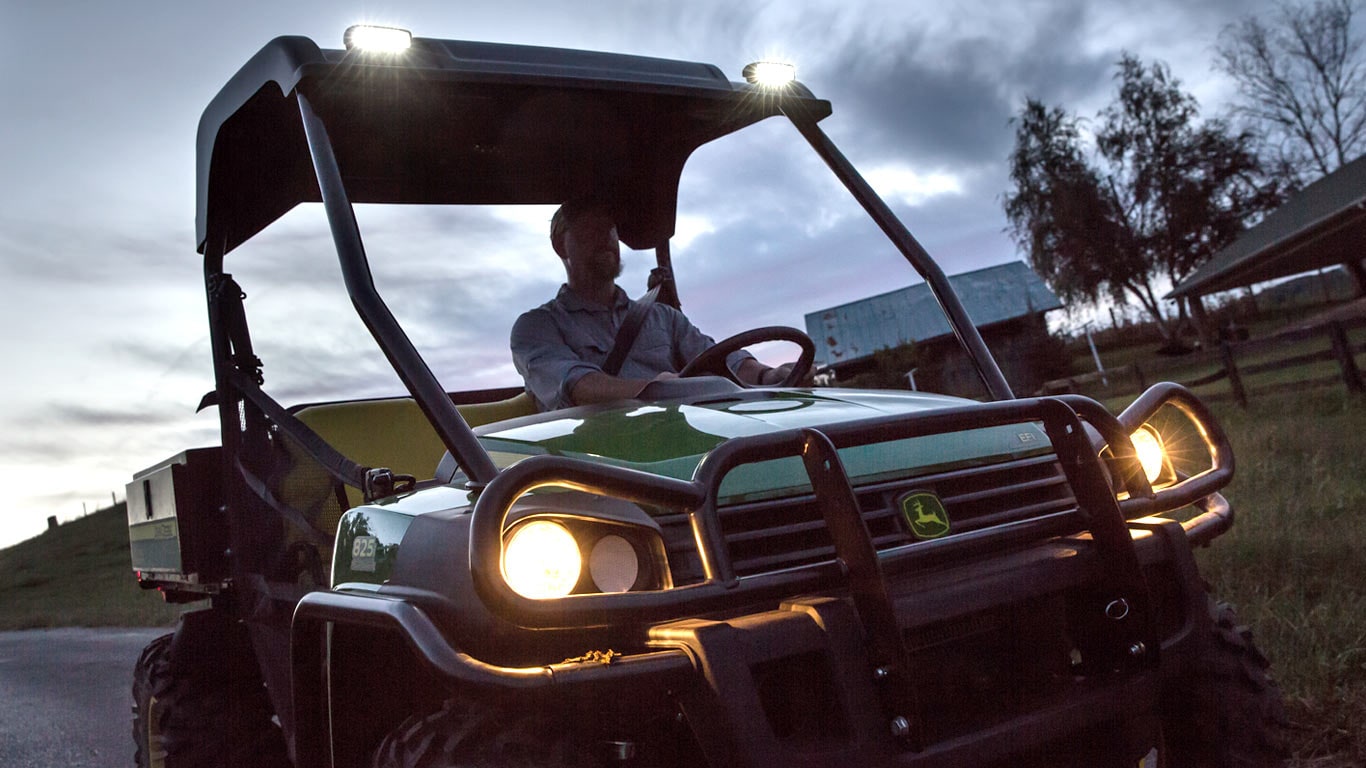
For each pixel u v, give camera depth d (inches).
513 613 67.4
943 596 79.0
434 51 104.6
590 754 72.3
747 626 72.1
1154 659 85.3
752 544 80.8
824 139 124.3
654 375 138.6
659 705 75.7
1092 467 87.1
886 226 116.6
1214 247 1568.7
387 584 81.4
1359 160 1080.2
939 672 80.1
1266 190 1561.3
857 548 75.5
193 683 130.7
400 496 95.0
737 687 69.1
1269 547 198.4
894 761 72.6
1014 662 84.0
